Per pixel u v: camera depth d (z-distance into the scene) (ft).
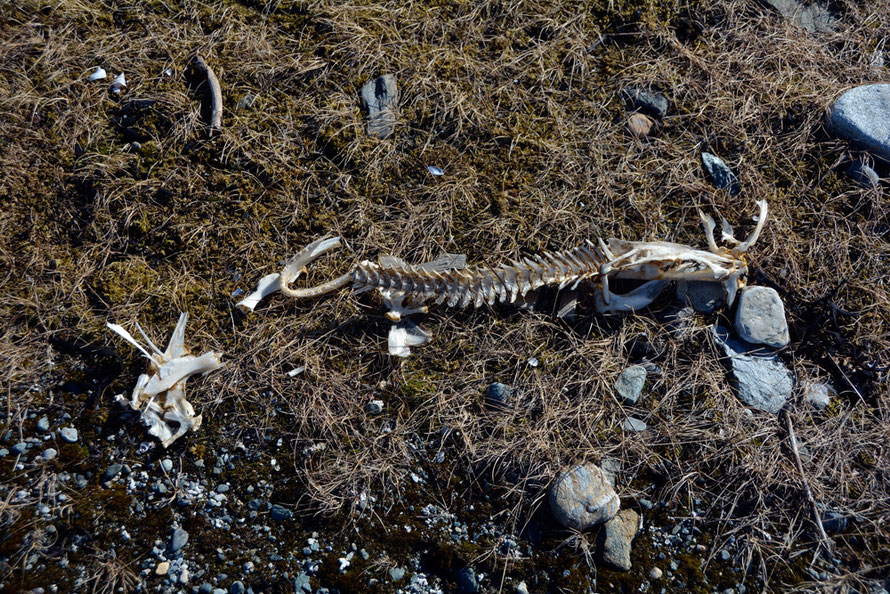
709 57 5.35
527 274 4.93
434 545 4.78
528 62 5.32
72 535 4.73
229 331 4.97
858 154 5.20
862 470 4.87
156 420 4.81
